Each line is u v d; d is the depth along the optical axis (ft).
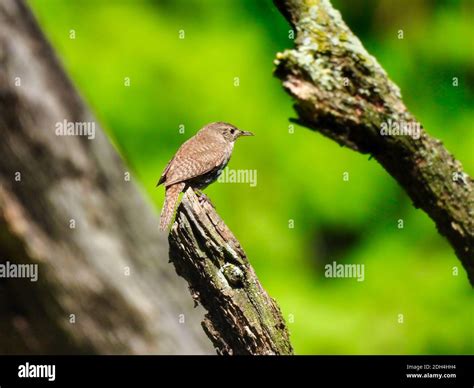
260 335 28.48
